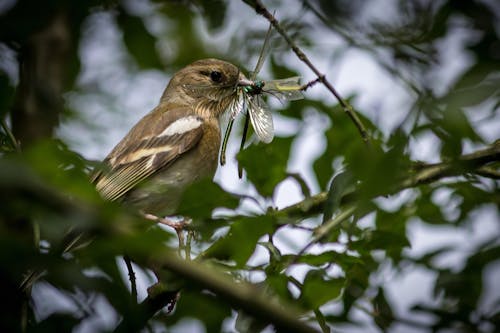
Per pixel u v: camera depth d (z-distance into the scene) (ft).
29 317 24.61
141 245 17.89
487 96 25.72
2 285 23.76
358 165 22.21
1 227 18.65
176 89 44.11
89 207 17.78
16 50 39.86
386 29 37.32
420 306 27.35
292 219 23.89
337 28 37.81
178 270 21.65
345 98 34.68
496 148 27.76
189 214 22.26
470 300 28.91
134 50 42.52
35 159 17.76
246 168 24.97
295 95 32.12
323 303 23.44
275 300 23.39
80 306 22.52
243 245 21.54
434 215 31.27
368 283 28.81
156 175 39.42
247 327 24.00
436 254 30.17
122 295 21.81
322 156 29.76
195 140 40.47
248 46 44.45
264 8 29.76
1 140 26.61
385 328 27.43
